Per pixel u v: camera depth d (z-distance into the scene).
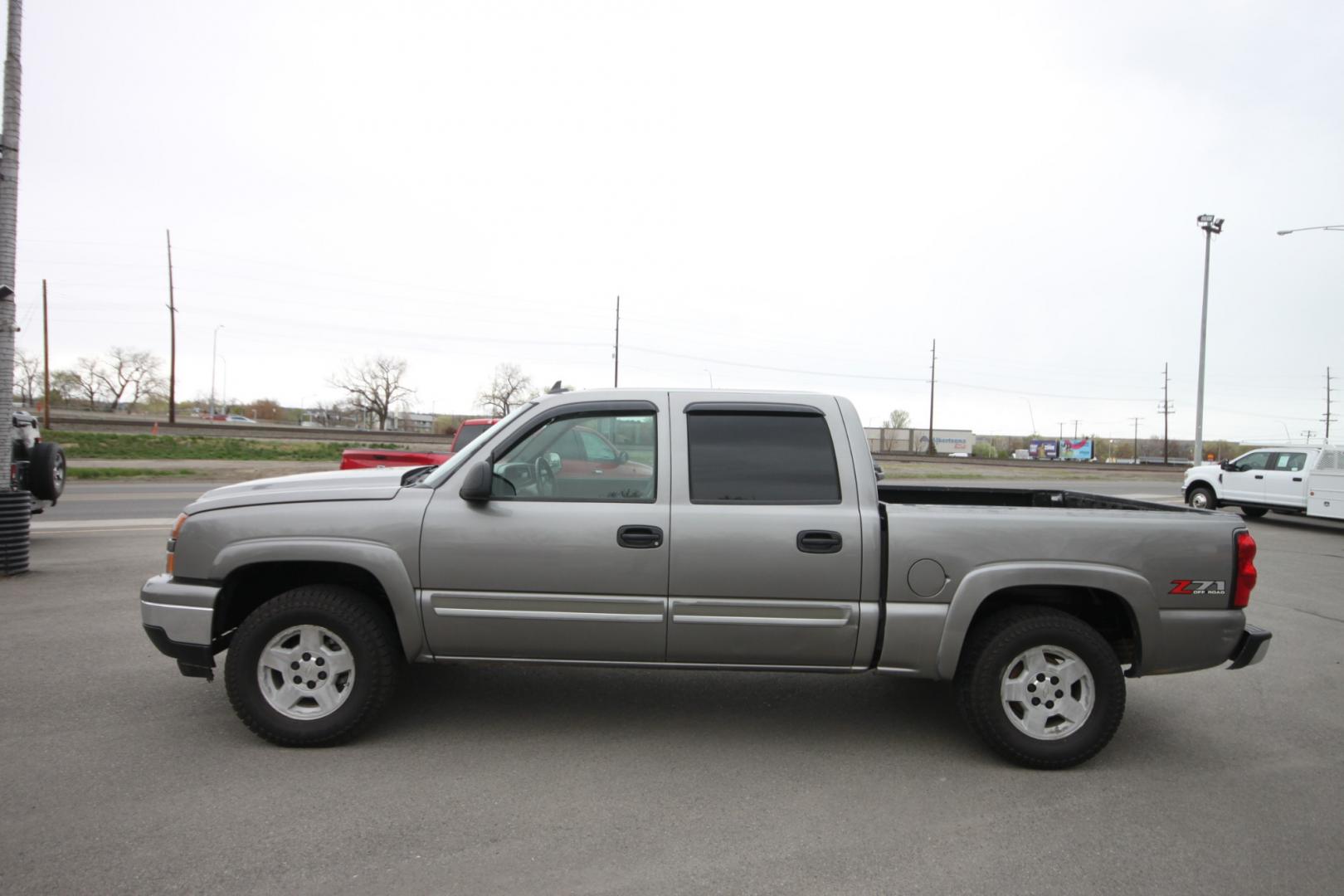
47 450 10.40
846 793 3.65
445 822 3.28
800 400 4.17
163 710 4.47
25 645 5.65
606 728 4.38
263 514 4.02
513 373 80.25
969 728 4.11
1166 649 3.96
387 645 4.01
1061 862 3.08
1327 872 3.04
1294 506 16.52
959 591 3.89
